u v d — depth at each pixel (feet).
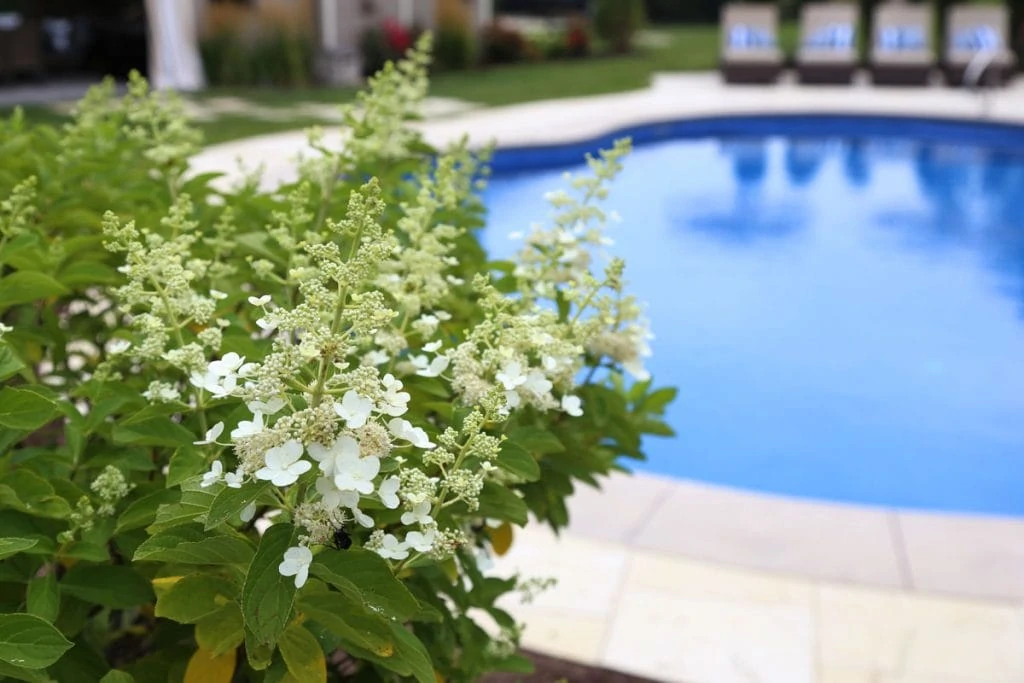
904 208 34.24
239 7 51.13
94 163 8.34
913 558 11.50
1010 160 40.86
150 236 5.72
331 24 53.88
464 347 5.44
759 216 33.22
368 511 5.10
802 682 9.47
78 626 5.62
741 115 44.21
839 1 78.64
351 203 4.32
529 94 48.70
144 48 53.57
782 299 25.52
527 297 6.82
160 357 5.80
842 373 21.25
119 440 5.29
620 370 6.86
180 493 5.29
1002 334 23.26
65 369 7.60
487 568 6.49
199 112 40.78
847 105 45.44
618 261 6.27
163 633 5.90
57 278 6.99
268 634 4.14
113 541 6.41
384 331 6.25
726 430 19.01
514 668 6.98
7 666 4.51
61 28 54.44
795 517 12.40
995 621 10.34
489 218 31.58
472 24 62.39
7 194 8.09
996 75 50.24
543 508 6.64
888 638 10.09
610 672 9.59
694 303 25.20
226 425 5.09
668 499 12.83
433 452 4.61
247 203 8.14
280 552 4.25
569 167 36.91
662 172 39.01
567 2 92.22
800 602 10.68
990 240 30.60
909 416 19.40
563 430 6.45
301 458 4.26
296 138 34.37
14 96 45.14
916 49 52.44
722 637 10.12
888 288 26.35
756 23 53.98
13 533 5.44
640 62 65.51
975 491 16.93
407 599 4.35
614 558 11.49
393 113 8.68
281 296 6.77
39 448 6.01
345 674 6.91
